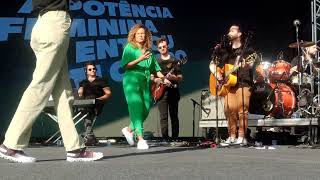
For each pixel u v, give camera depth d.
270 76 8.09
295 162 4.11
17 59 9.41
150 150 5.79
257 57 7.20
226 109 6.80
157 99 7.95
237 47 6.68
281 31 10.62
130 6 10.09
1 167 3.70
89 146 7.15
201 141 8.12
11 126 4.11
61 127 4.23
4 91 9.36
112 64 9.91
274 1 10.65
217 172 3.33
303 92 7.63
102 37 9.88
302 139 7.93
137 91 6.46
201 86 10.27
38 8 4.09
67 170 3.47
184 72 10.23
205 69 10.30
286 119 7.54
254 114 8.02
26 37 9.48
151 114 9.88
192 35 10.33
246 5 10.55
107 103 9.82
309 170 3.48
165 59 7.90
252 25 10.54
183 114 10.19
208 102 8.87
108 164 3.91
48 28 4.03
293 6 10.67
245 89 6.62
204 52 10.34
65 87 4.23
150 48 6.55
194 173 3.27
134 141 7.07
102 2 9.92
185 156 4.77
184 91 10.20
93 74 8.14
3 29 9.38
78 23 9.71
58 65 4.12
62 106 4.21
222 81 6.73
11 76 9.38
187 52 10.28
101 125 9.78
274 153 5.23
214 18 10.43
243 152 5.39
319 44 9.35
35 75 4.08
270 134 8.37
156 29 10.20
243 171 3.39
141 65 6.50
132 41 6.51
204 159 4.39
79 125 8.83
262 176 3.12
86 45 9.75
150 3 10.20
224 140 7.90
